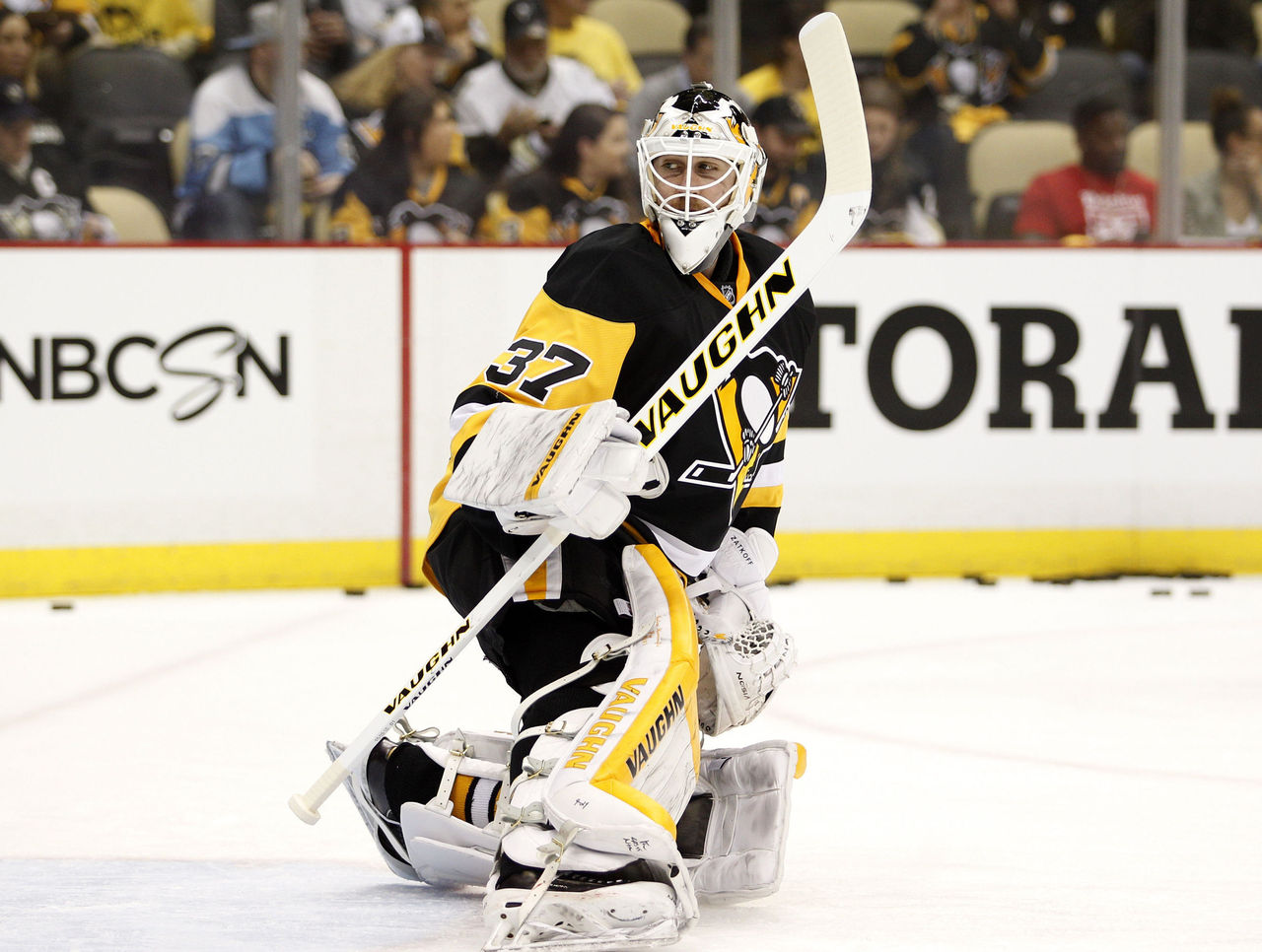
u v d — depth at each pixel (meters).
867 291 18.64
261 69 20.39
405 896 7.16
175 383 17.56
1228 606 16.84
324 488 18.03
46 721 11.28
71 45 20.22
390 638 14.90
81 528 17.39
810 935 6.53
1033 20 21.72
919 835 8.31
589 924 6.08
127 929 6.56
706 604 7.47
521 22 20.73
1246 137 21.72
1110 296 19.00
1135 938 6.50
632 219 21.38
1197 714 11.56
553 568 6.69
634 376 6.86
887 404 18.73
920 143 21.70
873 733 10.87
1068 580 18.53
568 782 6.17
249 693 12.34
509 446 6.16
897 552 18.80
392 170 20.73
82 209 20.44
